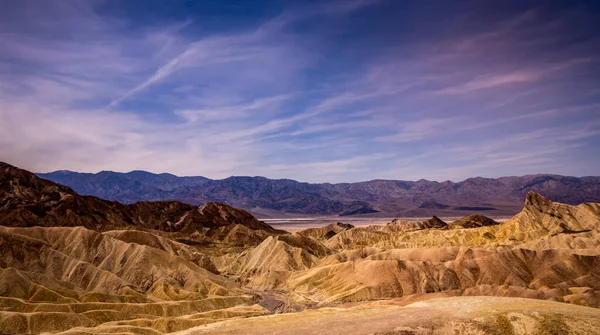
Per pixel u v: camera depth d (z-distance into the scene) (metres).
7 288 113.25
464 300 65.12
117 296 125.12
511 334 50.75
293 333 53.69
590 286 134.62
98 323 103.69
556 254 152.75
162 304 122.06
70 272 140.88
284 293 171.00
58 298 114.56
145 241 189.50
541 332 49.81
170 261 163.88
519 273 146.75
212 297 137.88
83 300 118.38
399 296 146.12
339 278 166.75
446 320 54.53
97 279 138.62
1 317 93.81
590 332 49.03
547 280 141.12
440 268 153.88
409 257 172.38
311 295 161.12
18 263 140.00
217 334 54.97
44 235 167.50
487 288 134.75
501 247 159.12
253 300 151.75
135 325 100.75
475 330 51.69
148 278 151.12
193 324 104.75
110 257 161.00
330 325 56.31
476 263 153.12
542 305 57.81
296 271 192.00
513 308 56.28
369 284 152.88
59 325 97.19
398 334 51.69
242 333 54.81
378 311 63.22
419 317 56.78
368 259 176.75
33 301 111.44
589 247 170.88
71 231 170.88
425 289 146.38
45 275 127.38
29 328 93.88
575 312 54.00
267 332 54.69
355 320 58.22
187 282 155.00
